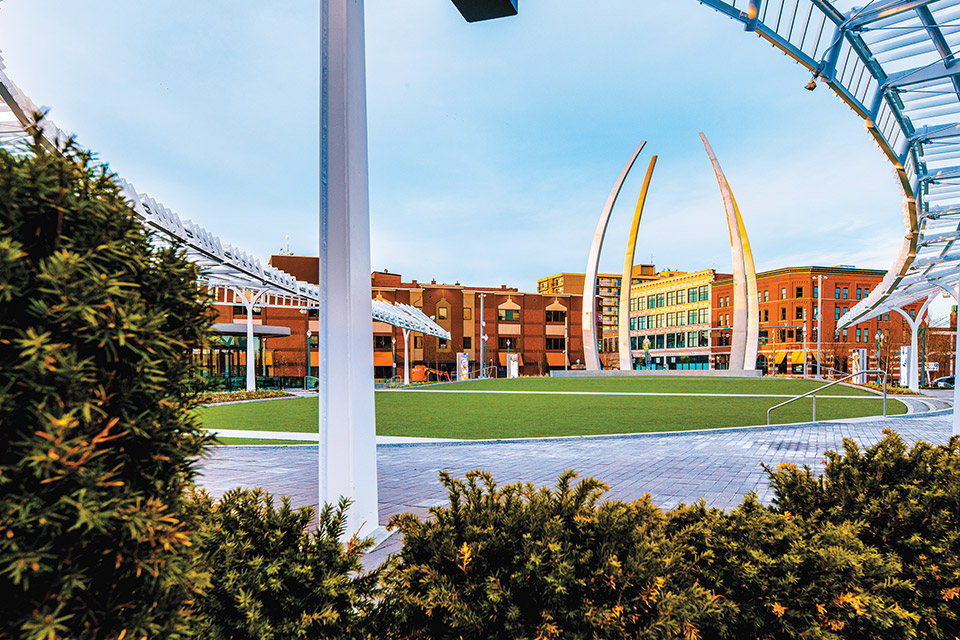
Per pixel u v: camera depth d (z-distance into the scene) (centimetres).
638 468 901
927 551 306
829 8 1038
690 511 328
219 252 1895
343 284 490
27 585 121
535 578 230
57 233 147
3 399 124
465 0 445
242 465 947
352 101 495
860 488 364
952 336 7062
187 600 169
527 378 4700
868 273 7088
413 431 1405
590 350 5053
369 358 517
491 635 222
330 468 486
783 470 398
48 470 126
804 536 291
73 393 134
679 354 8169
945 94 1255
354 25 502
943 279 3116
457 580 245
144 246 171
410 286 7531
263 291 3200
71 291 135
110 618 145
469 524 265
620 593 227
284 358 5866
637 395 2748
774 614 251
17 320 135
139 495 148
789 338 7188
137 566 144
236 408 2164
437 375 6594
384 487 779
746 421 1630
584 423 1580
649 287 8938
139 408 154
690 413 1866
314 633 228
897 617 246
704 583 264
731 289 7412
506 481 811
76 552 140
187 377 176
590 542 255
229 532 261
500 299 7456
